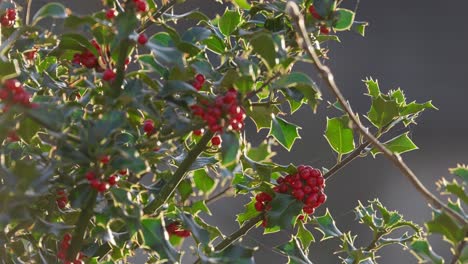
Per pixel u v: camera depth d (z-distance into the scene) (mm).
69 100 4086
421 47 9758
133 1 3939
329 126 4188
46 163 3996
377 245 4172
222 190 4145
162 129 4027
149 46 3939
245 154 4062
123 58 3949
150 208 4055
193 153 4039
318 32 4086
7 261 4020
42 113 3898
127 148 3977
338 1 4059
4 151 4070
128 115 4023
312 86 3955
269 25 4082
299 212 4074
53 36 4016
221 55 4094
